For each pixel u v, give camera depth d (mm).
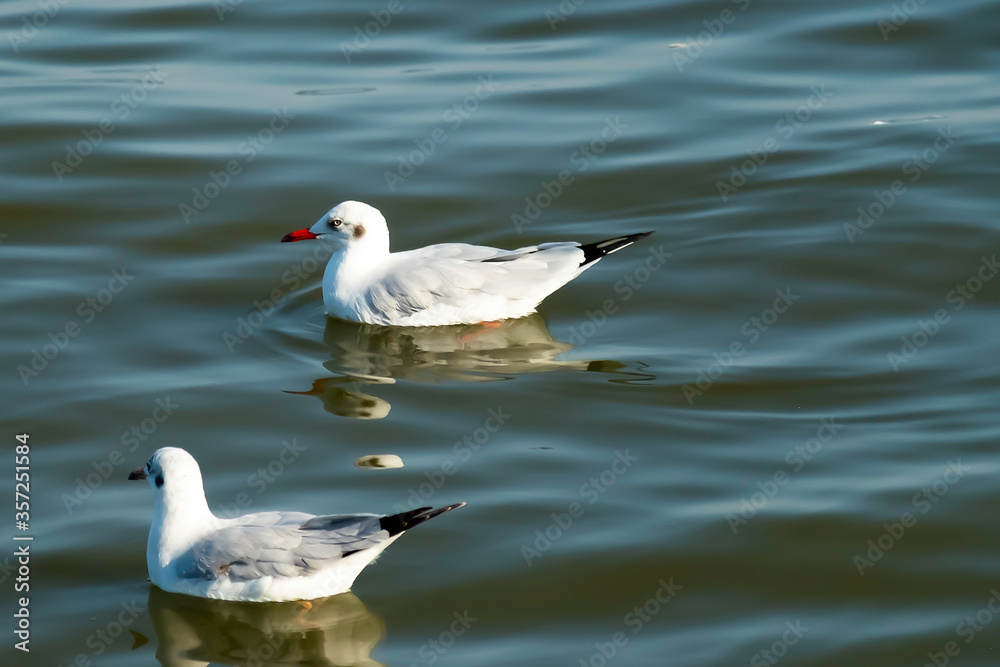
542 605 11672
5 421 14625
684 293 18203
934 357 16188
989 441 14211
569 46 26562
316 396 15359
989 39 26094
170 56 26172
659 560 12289
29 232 19938
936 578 12047
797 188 21125
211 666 10797
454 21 27719
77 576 11984
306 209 20859
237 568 11273
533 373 15961
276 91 24734
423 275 17016
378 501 13031
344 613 11547
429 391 15516
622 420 14812
